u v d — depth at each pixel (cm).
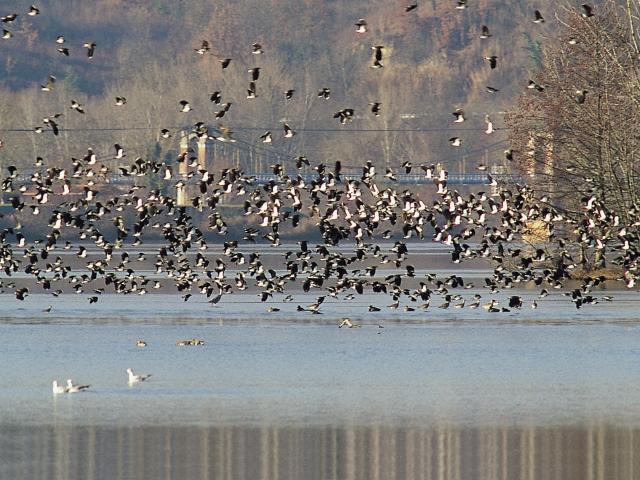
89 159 4884
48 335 4756
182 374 3903
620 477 2752
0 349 4403
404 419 3269
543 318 5281
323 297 5369
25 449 2955
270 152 14125
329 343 4547
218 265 5072
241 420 3247
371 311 5512
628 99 6875
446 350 4384
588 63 7094
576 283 6800
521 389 3666
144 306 5738
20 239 5081
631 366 4062
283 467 2822
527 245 7000
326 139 15012
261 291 6431
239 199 11769
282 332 4838
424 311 5519
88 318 5291
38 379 3819
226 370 3978
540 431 3144
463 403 3459
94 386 3700
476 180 12112
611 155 6881
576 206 6769
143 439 3052
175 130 13962
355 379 3819
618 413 3341
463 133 14912
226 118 14775
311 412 3344
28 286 6719
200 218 11412
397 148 14962
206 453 2930
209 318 5291
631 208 5716
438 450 2969
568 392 3625
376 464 2850
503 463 2861
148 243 10881
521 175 7431
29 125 14875
